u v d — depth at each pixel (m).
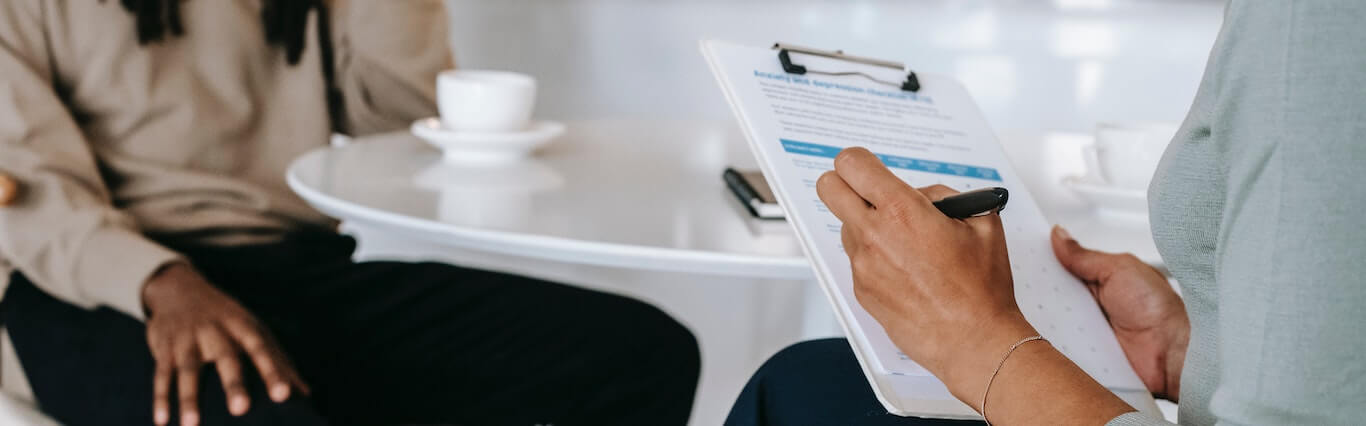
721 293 2.27
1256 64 0.44
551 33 2.42
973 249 0.58
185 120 1.33
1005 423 0.54
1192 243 0.55
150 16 1.27
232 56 1.37
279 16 1.40
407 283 1.34
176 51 1.32
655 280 2.31
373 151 1.19
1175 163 0.54
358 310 1.27
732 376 2.20
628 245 0.81
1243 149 0.45
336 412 1.16
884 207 0.58
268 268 1.31
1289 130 0.43
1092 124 2.40
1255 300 0.44
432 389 1.18
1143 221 0.96
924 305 0.57
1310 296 0.42
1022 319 0.57
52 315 1.17
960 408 0.61
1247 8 0.45
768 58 0.81
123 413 1.05
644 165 1.15
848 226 0.62
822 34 2.39
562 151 1.22
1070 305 0.75
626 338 1.26
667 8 2.39
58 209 1.15
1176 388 0.74
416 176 1.05
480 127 1.15
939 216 0.58
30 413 1.04
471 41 2.44
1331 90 0.42
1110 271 0.76
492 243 0.84
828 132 0.77
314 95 1.45
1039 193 1.07
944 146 0.81
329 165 1.10
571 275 2.37
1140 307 0.74
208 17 1.35
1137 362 0.75
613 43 2.42
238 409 0.99
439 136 1.13
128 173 1.31
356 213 0.91
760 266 0.79
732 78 0.78
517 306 1.31
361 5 1.47
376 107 1.54
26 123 1.16
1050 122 2.41
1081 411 0.52
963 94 0.88
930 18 2.37
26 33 1.22
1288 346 0.43
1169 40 2.34
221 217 1.34
